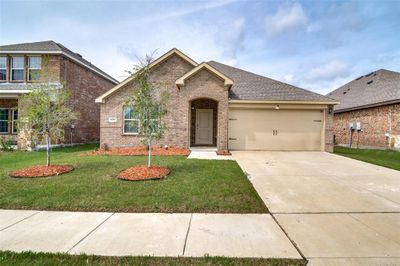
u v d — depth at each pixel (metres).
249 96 14.02
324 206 5.07
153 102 7.86
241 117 13.99
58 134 8.33
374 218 4.47
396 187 6.49
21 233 3.78
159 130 7.96
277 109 13.98
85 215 4.52
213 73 12.77
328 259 3.06
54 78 14.18
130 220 4.30
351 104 20.25
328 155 12.35
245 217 4.47
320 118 14.09
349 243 3.50
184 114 13.00
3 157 11.34
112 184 6.27
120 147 13.48
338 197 5.66
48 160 8.05
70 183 6.35
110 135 13.49
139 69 7.70
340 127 22.02
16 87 14.95
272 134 14.02
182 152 11.94
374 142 17.66
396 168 8.96
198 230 3.90
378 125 17.31
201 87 12.87
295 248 3.34
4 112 16.27
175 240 3.55
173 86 13.47
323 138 13.94
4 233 3.77
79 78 17.39
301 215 4.59
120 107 13.45
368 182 6.97
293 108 13.91
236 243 3.48
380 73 22.14
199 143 15.86
